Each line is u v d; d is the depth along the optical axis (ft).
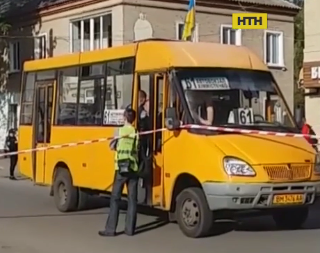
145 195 39.09
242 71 38.83
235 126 36.55
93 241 36.29
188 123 36.22
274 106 38.65
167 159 37.37
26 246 35.19
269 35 114.21
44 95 50.31
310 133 61.98
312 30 76.74
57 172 48.19
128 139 36.88
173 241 35.83
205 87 37.40
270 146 35.42
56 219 44.16
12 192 60.75
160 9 99.71
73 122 46.52
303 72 77.56
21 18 119.14
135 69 40.34
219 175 34.09
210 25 106.01
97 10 101.35
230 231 38.60
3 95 125.59
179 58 37.93
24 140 52.75
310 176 35.60
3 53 124.47
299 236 37.09
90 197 51.19
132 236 37.60
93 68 44.78
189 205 36.24
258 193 33.96
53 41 112.06
